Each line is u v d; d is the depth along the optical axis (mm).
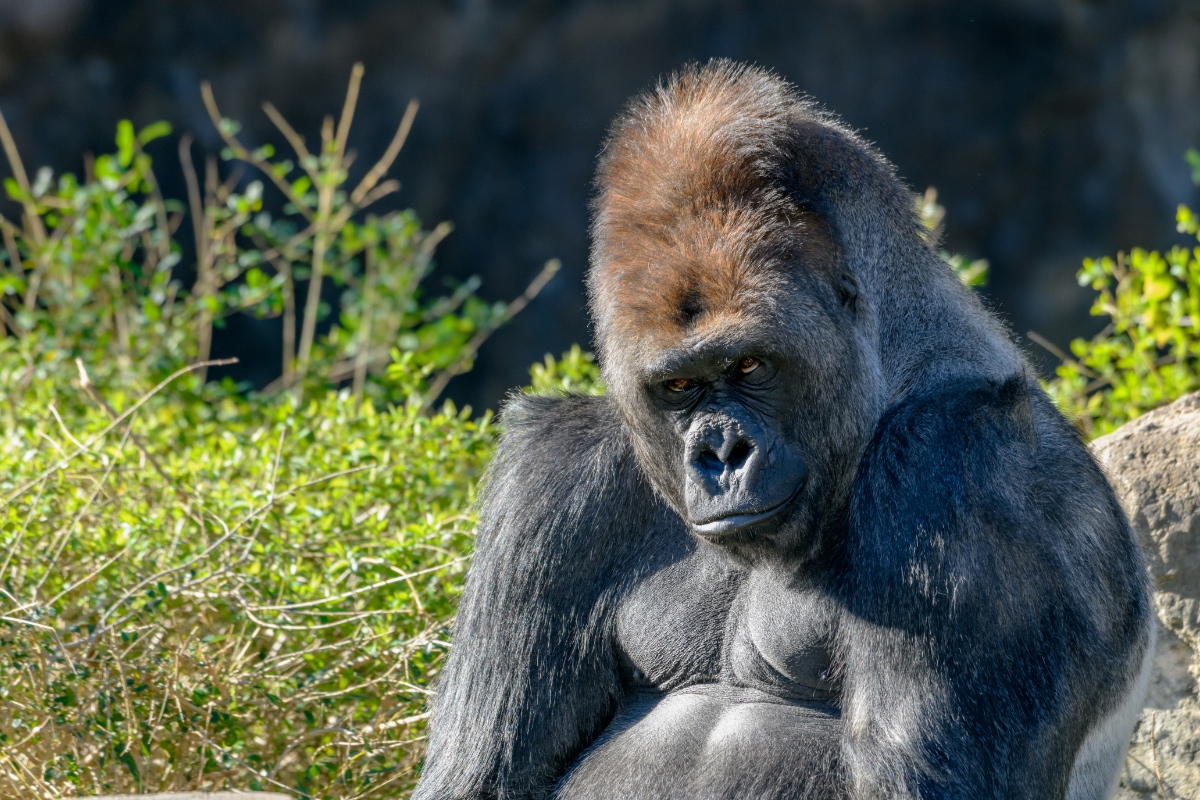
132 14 46219
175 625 14641
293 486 15914
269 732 14227
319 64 47906
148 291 24406
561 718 11500
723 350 9492
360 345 25828
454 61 48625
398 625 15016
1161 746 14062
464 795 11453
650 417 10227
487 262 48000
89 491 16062
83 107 46125
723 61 10961
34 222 24797
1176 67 46656
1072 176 47469
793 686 10734
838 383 10062
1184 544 14258
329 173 26312
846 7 48562
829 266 10133
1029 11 47875
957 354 10742
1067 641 10164
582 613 11453
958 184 48000
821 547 10453
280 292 24328
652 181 10086
